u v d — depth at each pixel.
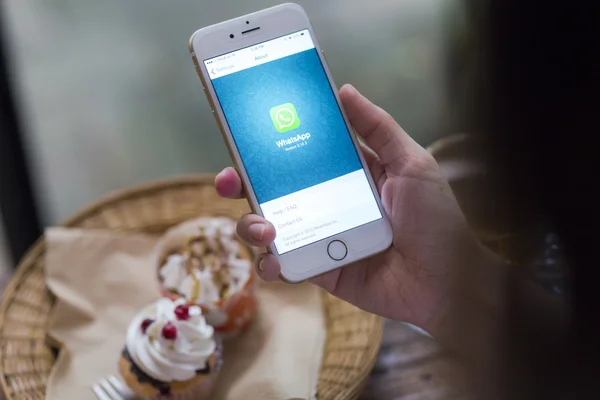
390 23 1.31
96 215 0.92
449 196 0.59
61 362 0.76
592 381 0.29
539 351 0.31
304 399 0.71
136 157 1.29
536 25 0.24
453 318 0.39
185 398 0.72
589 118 0.25
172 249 0.82
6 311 0.80
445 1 0.30
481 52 0.26
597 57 0.24
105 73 1.40
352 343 0.77
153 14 1.45
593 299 0.27
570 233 0.27
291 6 0.68
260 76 0.66
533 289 0.30
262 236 0.60
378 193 0.67
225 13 1.42
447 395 0.39
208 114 1.36
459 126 0.30
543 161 0.26
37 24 1.42
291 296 0.83
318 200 0.66
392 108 1.13
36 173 1.17
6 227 1.12
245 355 0.78
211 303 0.76
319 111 0.67
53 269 0.84
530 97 0.25
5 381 0.73
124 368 0.71
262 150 0.66
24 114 1.20
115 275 0.85
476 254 0.34
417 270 0.66
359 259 0.66
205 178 0.95
